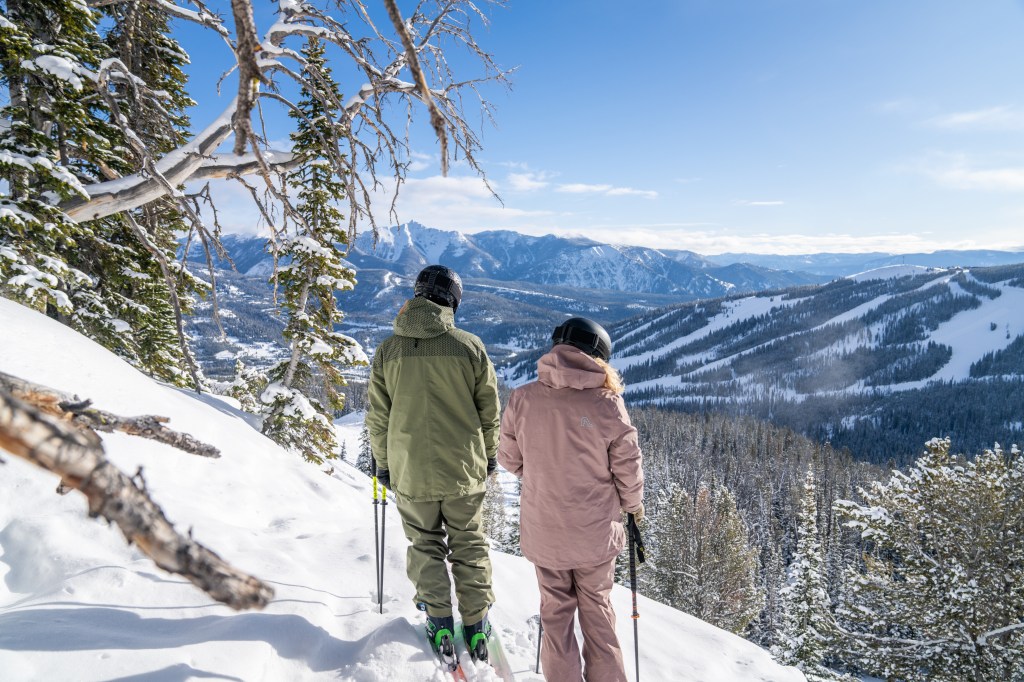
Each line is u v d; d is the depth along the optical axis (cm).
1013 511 1311
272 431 1355
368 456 6694
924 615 1355
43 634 233
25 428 58
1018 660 1231
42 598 264
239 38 119
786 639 2344
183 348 688
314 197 1095
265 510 518
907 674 1356
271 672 248
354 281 1345
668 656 391
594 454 272
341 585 346
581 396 275
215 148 600
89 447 64
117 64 492
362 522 519
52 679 212
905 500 1422
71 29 893
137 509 65
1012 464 1369
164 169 584
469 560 296
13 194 793
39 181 822
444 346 282
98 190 683
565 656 276
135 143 500
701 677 372
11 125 797
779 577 4688
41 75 774
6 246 805
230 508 486
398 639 285
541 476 278
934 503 1385
